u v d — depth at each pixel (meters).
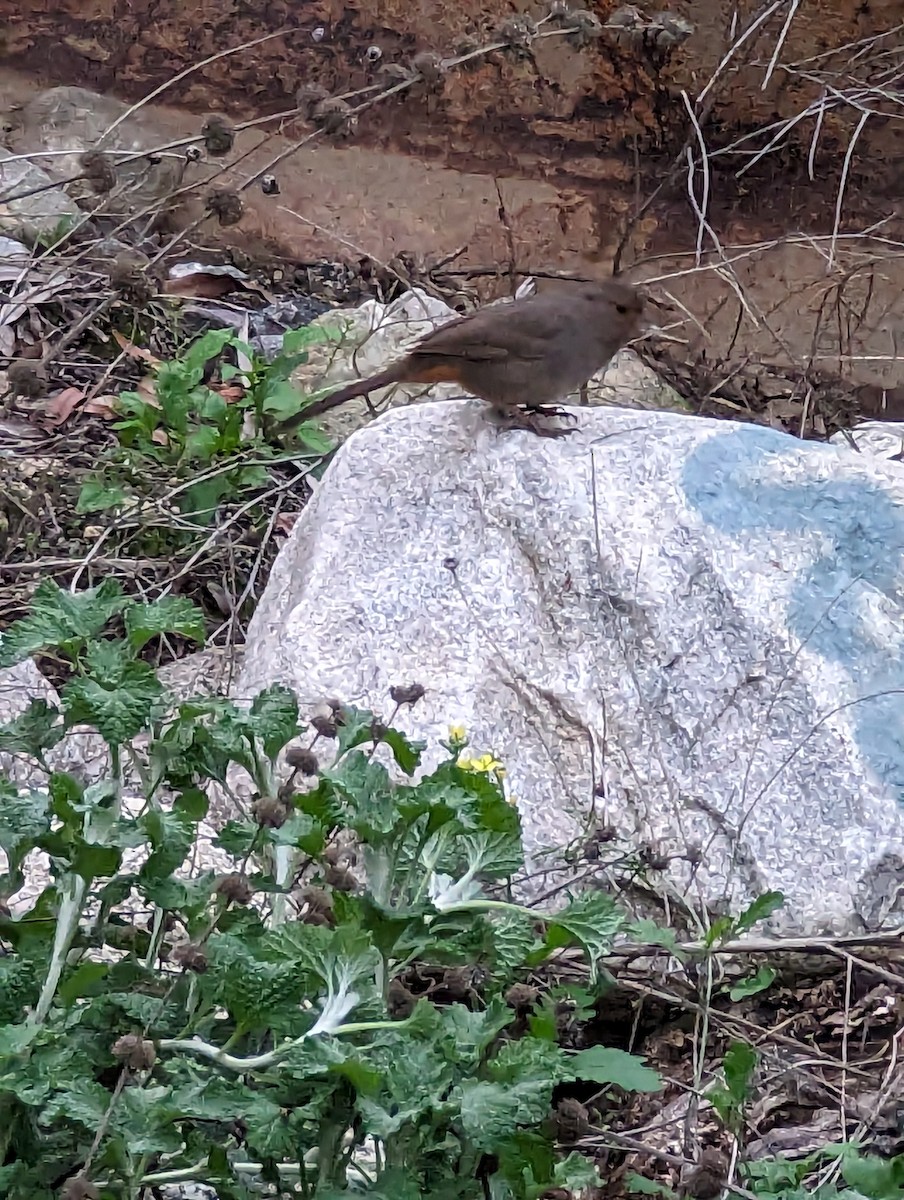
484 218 7.55
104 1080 2.45
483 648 4.25
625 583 4.27
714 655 4.18
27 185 7.09
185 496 5.84
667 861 3.64
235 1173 2.41
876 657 4.18
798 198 7.41
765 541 4.35
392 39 7.42
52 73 7.46
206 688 4.59
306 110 5.04
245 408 6.21
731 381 7.03
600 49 7.30
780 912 3.82
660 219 7.48
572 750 4.11
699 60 7.27
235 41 7.42
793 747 4.04
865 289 7.36
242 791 4.02
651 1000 3.70
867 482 4.45
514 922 2.78
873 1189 2.55
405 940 2.60
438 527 4.46
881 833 3.90
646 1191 2.83
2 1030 2.19
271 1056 2.25
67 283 6.27
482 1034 2.41
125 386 6.54
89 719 2.51
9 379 5.59
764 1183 2.72
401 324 6.91
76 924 2.42
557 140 7.48
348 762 2.63
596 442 4.55
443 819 2.54
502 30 5.29
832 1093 3.43
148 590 5.28
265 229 7.52
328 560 4.43
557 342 4.57
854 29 7.26
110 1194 2.15
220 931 2.49
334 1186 2.34
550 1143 2.48
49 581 2.65
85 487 5.62
